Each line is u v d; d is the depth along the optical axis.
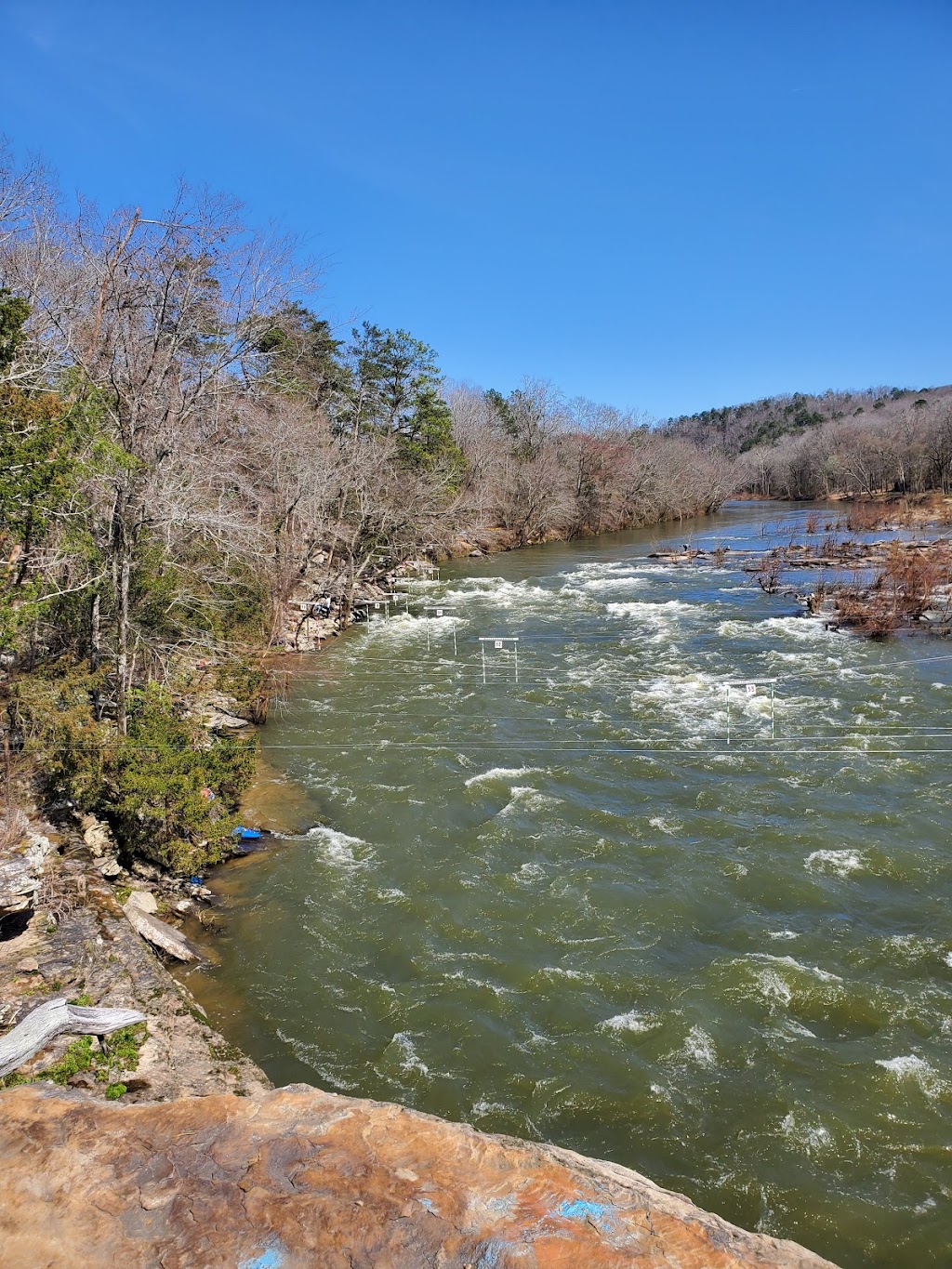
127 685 12.05
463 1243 3.18
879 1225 5.27
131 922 8.03
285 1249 3.13
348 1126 3.89
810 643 20.23
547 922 8.73
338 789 12.33
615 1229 3.29
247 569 18.05
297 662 20.03
